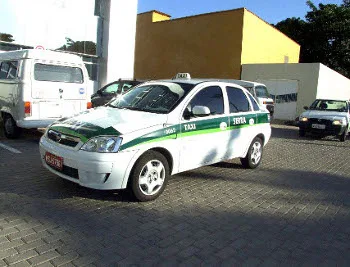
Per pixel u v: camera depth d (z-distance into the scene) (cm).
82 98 862
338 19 3288
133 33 1594
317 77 1973
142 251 343
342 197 568
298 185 621
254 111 691
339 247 385
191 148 530
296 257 356
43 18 1295
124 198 479
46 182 524
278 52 2586
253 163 712
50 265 307
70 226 385
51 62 797
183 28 2361
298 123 1345
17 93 769
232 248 364
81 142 439
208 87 584
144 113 509
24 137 878
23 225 379
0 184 503
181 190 539
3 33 1195
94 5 1462
